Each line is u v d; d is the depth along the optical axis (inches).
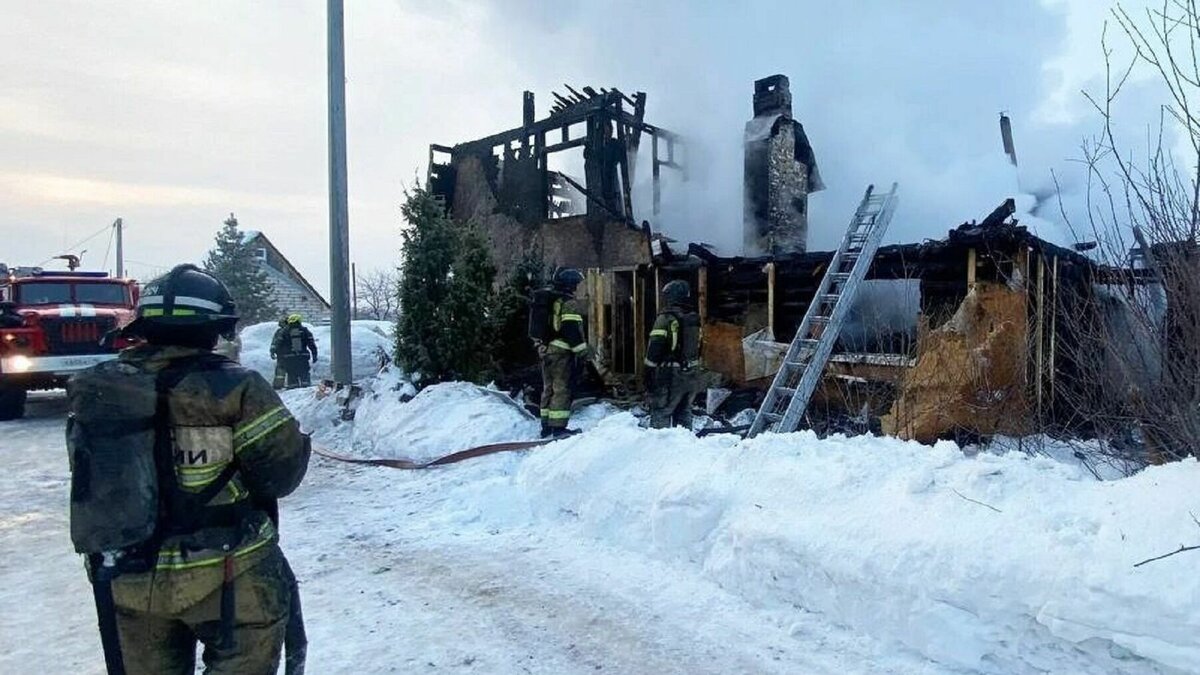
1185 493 116.3
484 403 320.8
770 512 159.6
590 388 398.9
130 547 79.0
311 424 374.6
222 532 83.2
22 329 446.0
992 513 132.0
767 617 146.3
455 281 372.2
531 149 540.7
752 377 344.8
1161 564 107.1
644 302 401.1
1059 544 118.6
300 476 90.2
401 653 136.7
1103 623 106.8
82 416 80.2
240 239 1611.7
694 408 353.4
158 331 85.6
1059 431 256.1
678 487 178.1
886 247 305.4
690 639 139.0
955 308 286.8
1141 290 165.3
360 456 317.4
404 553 190.4
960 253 286.8
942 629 124.3
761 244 461.7
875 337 320.2
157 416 81.1
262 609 86.2
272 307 1622.8
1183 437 150.1
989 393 255.1
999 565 120.1
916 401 263.0
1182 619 100.7
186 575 80.3
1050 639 114.0
